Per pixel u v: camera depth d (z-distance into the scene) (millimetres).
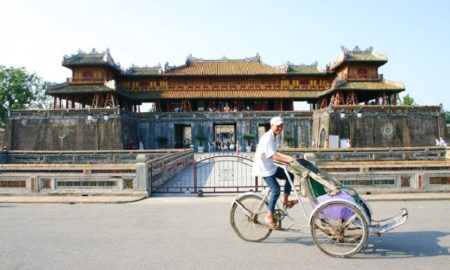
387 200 12992
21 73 70375
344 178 14391
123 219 10211
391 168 14445
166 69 55844
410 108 44594
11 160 33375
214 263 6449
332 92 49719
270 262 6480
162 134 50344
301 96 53625
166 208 11898
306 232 7402
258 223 7797
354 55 51031
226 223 9633
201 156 40188
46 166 14617
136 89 55906
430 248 7238
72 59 50750
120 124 44438
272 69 56281
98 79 50969
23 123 45562
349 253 6684
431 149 30453
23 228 9148
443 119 44719
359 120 43969
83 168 14453
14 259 6758
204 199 13648
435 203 12469
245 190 16391
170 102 57188
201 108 57969
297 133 50031
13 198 13711
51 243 7781
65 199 13445
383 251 7070
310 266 6262
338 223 6820
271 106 57219
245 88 55688
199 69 56969
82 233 8625
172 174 22156
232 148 59812
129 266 6336
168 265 6367
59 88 49344
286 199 7805
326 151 28859
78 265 6414
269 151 7383
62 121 45156
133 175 14336
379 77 51062
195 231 8773
